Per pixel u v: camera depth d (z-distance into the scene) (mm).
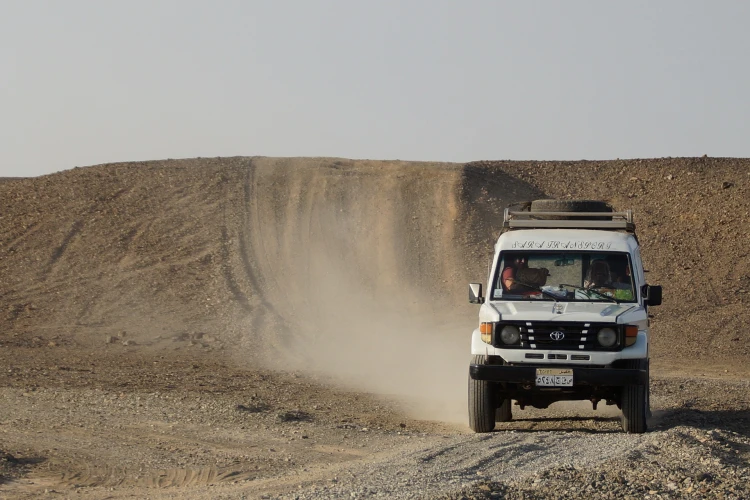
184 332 47781
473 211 71688
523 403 21141
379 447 18453
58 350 41250
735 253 63562
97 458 16750
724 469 15430
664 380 32938
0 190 77750
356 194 75250
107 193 75312
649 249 65562
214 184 77562
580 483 14242
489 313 20094
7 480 14914
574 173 81562
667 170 80000
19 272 59844
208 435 19375
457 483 14273
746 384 32625
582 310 19875
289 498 13297
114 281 58281
